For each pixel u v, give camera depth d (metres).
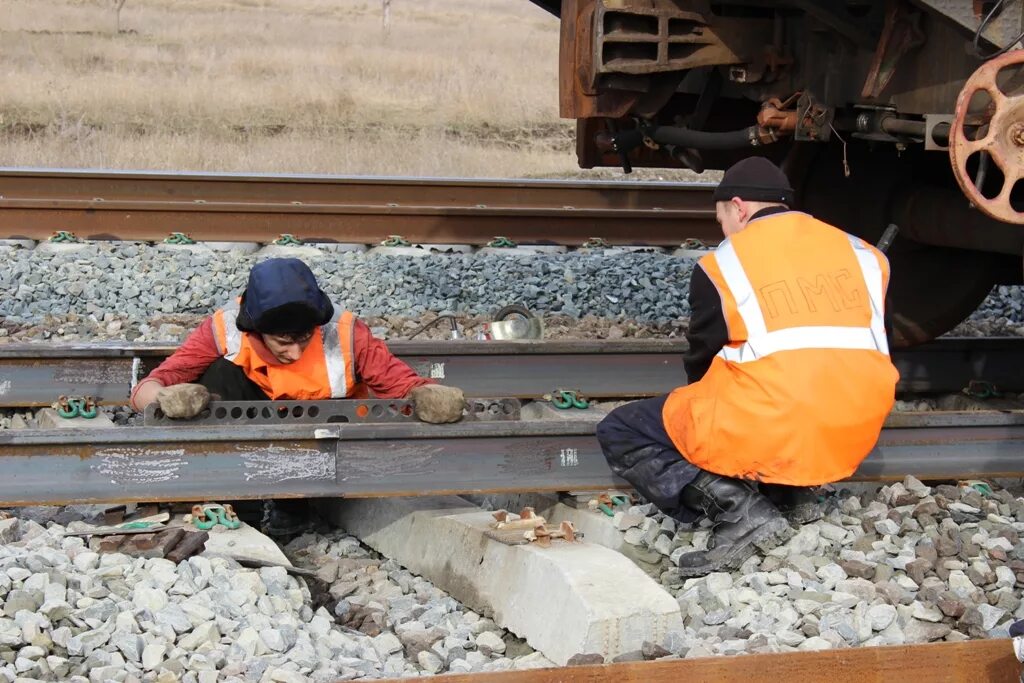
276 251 8.69
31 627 3.31
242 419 4.39
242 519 5.14
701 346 3.97
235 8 40.84
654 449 4.20
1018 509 4.58
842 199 6.27
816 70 5.29
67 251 8.25
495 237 9.38
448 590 4.38
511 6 51.91
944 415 4.82
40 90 18.95
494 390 5.89
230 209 9.03
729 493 4.07
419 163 15.24
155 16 35.62
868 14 4.97
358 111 19.52
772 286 3.86
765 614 3.74
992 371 6.54
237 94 20.09
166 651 3.34
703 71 6.32
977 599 3.88
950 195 5.59
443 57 27.19
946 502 4.52
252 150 15.61
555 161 16.22
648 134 6.09
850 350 3.83
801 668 3.08
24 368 5.55
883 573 4.02
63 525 4.32
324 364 4.46
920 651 3.14
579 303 7.77
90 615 3.46
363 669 3.46
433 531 4.49
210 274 7.91
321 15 40.66
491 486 4.49
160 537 4.01
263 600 3.78
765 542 4.08
